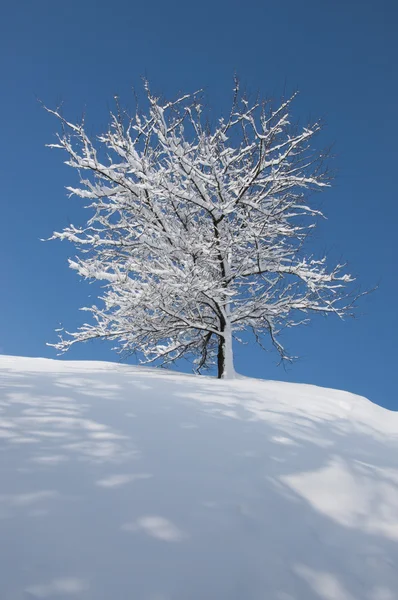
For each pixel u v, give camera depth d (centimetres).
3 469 251
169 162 903
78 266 803
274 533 249
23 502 224
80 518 220
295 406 530
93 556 196
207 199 923
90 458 283
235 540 233
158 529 225
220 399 495
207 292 860
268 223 945
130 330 995
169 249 902
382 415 590
